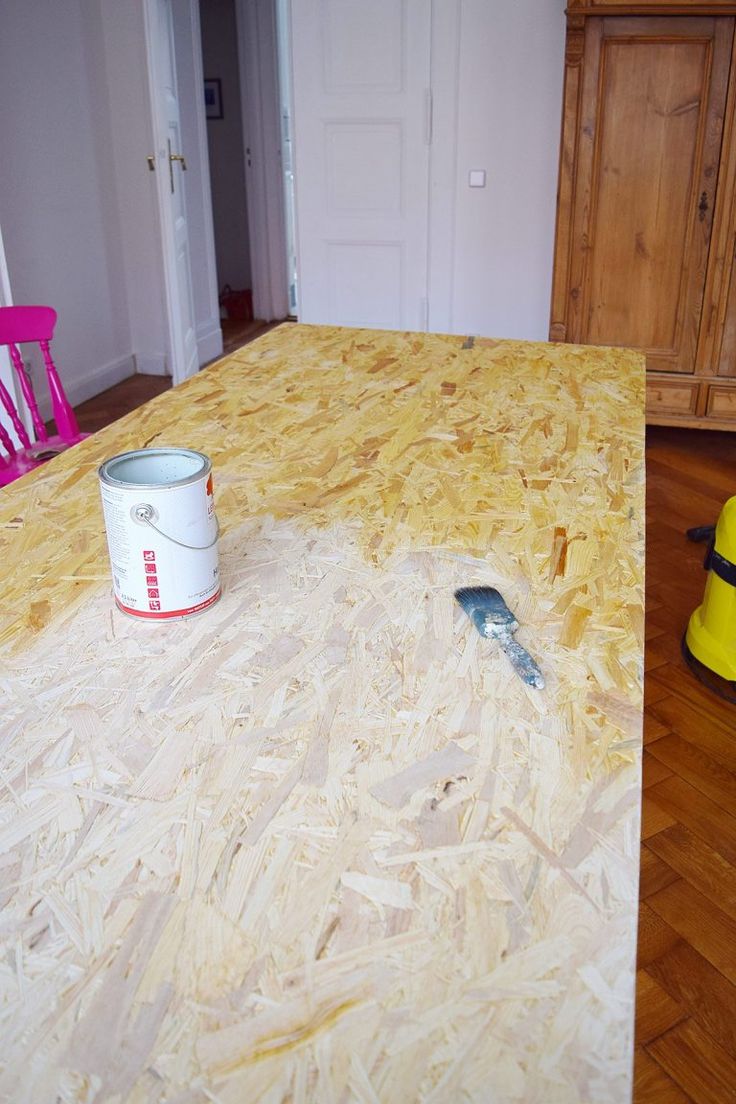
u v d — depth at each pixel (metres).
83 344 4.83
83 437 2.52
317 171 4.43
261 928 0.69
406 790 0.82
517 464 1.55
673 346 3.84
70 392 4.72
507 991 0.64
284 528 1.33
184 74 5.04
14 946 0.67
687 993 1.57
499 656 1.02
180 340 4.45
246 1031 0.61
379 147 4.32
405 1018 0.62
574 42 3.42
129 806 0.81
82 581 1.19
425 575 1.19
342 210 4.48
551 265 4.36
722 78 3.41
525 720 0.92
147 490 1.02
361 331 2.40
